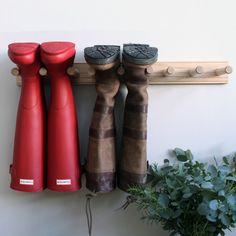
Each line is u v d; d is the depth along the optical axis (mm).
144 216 720
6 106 731
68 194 756
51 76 644
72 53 624
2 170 745
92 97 732
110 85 652
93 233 767
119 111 726
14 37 717
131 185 670
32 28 716
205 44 735
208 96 750
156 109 748
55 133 660
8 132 737
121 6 718
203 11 728
